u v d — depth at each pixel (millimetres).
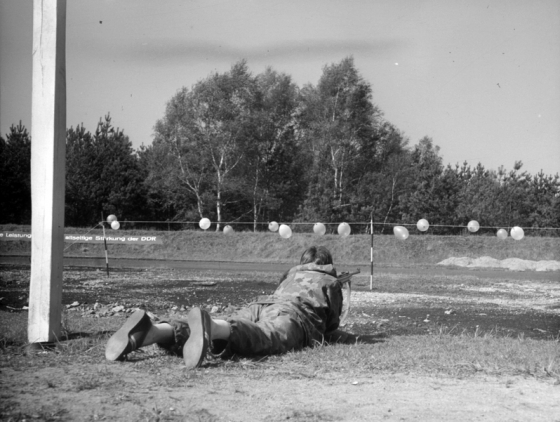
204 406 4676
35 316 7512
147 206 53094
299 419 4434
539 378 5855
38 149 7770
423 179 46906
